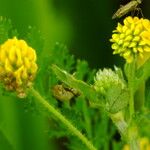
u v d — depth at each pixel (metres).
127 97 0.11
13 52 0.11
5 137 0.13
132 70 0.11
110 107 0.11
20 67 0.11
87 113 0.15
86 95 0.12
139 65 0.12
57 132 0.13
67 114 0.12
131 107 0.12
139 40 0.11
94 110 0.15
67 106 0.14
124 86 0.12
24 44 0.11
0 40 0.13
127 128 0.12
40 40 0.13
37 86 0.13
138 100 0.13
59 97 0.12
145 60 0.11
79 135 0.11
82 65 0.14
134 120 0.11
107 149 0.15
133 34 0.11
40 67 0.13
